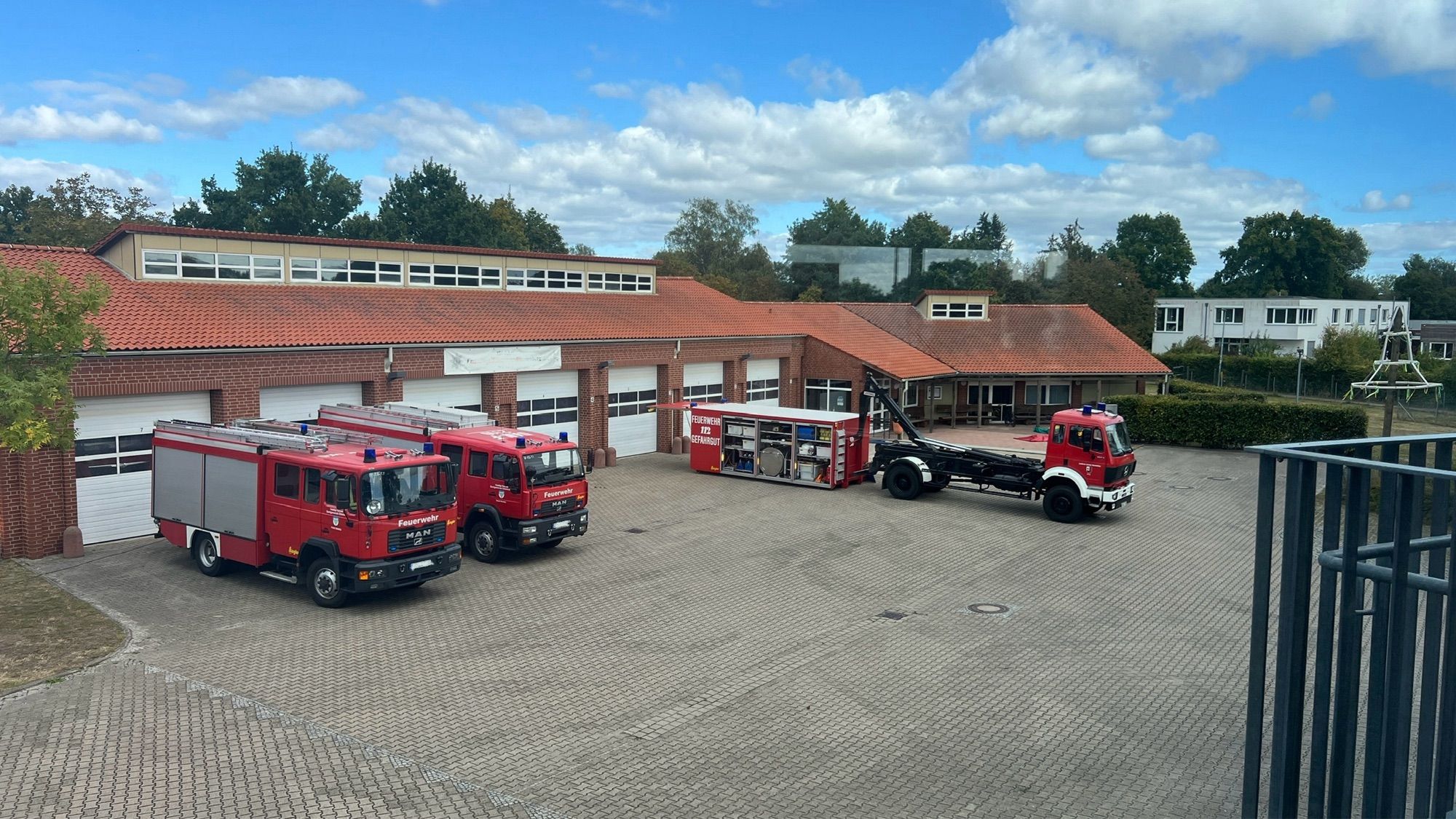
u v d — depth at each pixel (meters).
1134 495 28.62
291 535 17.06
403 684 13.12
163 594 17.33
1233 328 72.81
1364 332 61.25
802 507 26.02
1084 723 12.05
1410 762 11.01
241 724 11.66
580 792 10.06
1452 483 6.80
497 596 17.56
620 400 34.34
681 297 42.19
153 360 21.03
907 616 16.48
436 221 69.62
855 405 40.81
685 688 13.11
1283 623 7.93
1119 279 72.69
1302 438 37.06
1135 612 16.86
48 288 16.05
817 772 10.62
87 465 20.39
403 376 26.20
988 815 9.69
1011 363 44.78
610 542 21.94
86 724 11.62
